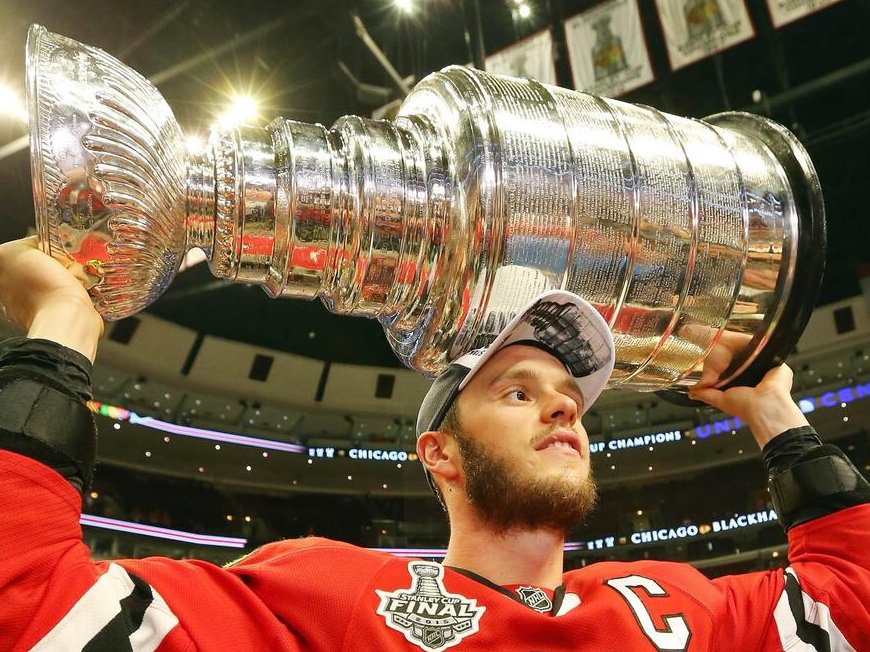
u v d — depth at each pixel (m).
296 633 1.01
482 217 1.10
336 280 1.18
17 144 6.27
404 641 1.00
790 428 1.46
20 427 0.88
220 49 6.38
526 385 1.25
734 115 1.52
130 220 1.04
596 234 1.15
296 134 1.17
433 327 1.19
